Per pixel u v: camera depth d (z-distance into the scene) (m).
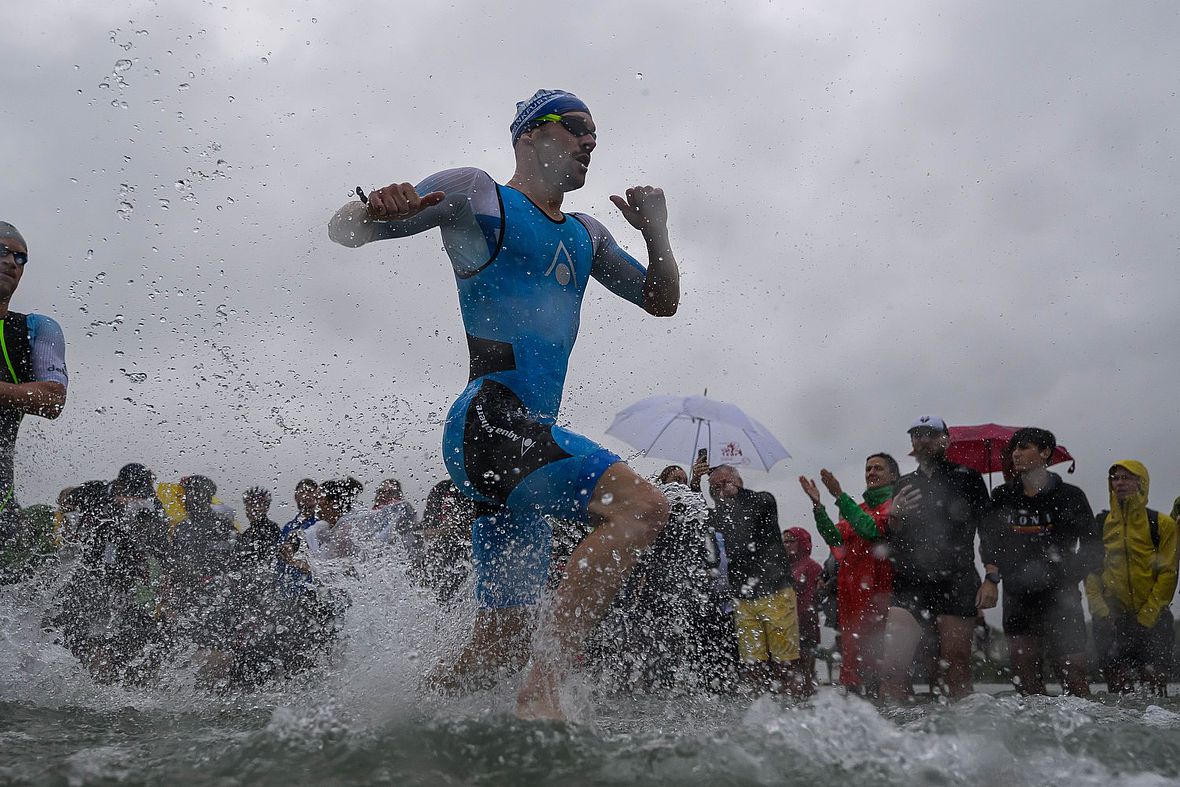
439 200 2.37
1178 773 1.67
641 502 2.33
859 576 4.79
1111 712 2.66
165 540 3.55
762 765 1.58
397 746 1.64
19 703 2.71
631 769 1.55
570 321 2.77
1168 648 4.84
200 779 1.46
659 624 3.29
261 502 3.87
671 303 3.12
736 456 5.43
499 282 2.62
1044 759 1.69
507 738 1.72
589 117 2.87
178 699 2.86
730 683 4.19
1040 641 4.67
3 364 3.33
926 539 4.43
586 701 2.41
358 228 2.54
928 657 4.68
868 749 1.68
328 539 3.72
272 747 1.62
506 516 2.67
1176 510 4.91
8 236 3.37
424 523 3.03
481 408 2.54
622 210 3.02
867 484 5.23
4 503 3.23
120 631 3.33
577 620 2.24
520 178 2.84
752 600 4.71
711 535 4.70
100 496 3.45
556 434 2.46
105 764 1.54
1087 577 5.07
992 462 6.64
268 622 3.35
